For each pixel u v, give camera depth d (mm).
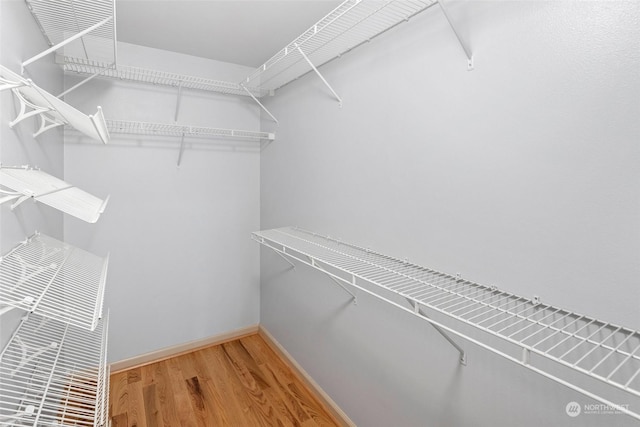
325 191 1909
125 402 1924
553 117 896
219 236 2594
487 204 1075
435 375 1270
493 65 1034
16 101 1080
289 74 2107
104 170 2125
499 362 1042
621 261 786
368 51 1543
